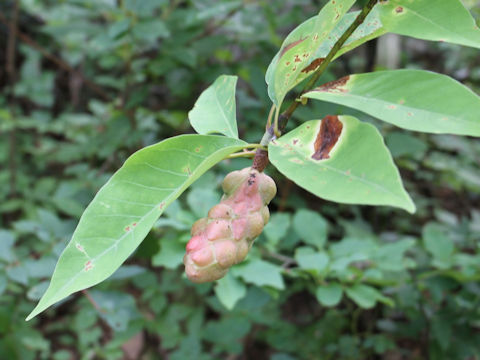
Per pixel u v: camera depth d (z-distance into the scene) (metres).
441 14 0.26
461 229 0.91
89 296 0.59
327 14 0.24
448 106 0.24
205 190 0.64
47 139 1.27
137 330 0.85
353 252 0.65
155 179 0.25
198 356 0.80
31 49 1.35
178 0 0.94
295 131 0.25
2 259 0.59
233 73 0.90
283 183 0.92
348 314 0.90
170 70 0.94
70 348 0.97
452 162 1.10
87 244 0.23
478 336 0.74
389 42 0.99
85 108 1.44
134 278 0.84
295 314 1.01
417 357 0.88
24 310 0.80
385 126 0.91
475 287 0.71
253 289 0.70
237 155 0.29
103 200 0.24
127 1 0.79
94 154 1.16
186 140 0.25
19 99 1.41
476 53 1.30
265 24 0.93
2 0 1.34
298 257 0.61
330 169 0.22
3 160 1.20
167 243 0.59
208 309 1.03
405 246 0.65
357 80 0.27
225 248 0.26
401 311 0.90
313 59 0.31
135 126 0.98
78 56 1.27
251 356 0.99
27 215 1.04
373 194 0.20
